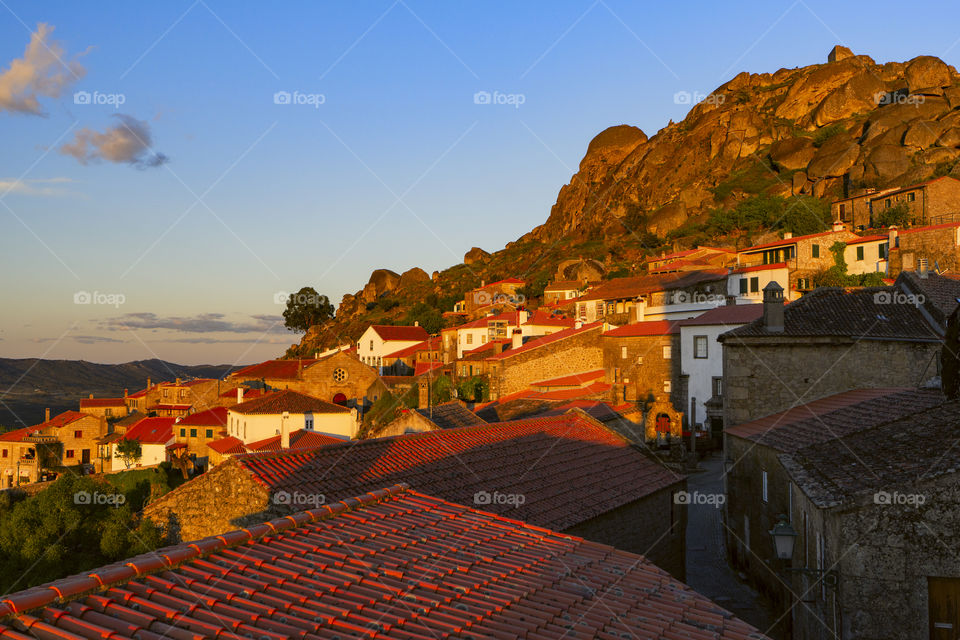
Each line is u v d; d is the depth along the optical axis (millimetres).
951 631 12102
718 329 51625
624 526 20531
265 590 8711
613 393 55719
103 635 6828
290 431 61875
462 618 8742
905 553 12305
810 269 72625
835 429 19781
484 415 54344
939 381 21562
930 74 120500
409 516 13203
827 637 14078
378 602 8875
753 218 107188
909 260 62969
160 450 80000
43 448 89562
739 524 25812
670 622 9727
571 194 167500
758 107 146500
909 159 100938
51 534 40031
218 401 88562
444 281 165500
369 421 65125
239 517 15977
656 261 93688
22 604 6941
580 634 8805
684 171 138625
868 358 26781
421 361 96438
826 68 137875
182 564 9086
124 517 40000
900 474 12938
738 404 27484
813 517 15578
